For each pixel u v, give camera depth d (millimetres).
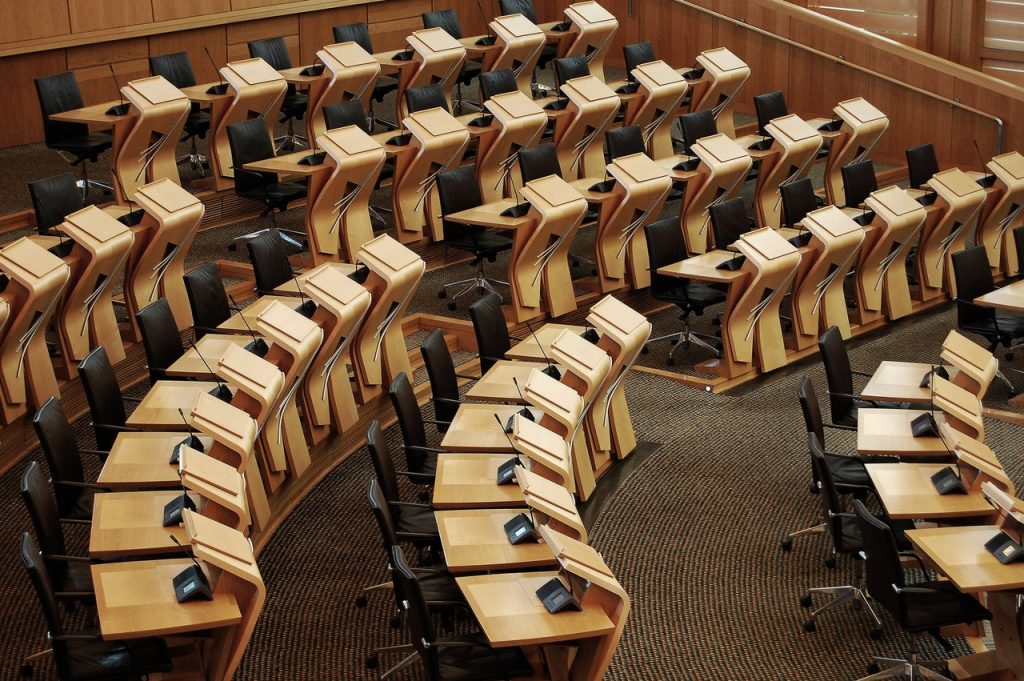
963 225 10898
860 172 11305
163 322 7621
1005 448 8445
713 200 10938
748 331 9352
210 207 11172
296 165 9859
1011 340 9883
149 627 4996
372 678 5977
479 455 6621
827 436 8531
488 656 5508
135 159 10336
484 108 12156
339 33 13102
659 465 8141
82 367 6738
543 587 5434
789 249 9219
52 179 8938
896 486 6504
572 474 7012
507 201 10039
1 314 6934
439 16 13969
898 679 6023
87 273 7816
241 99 10961
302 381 7660
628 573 6949
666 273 9219
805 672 6137
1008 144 13812
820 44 14844
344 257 10234
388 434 8531
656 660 6199
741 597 6742
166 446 6363
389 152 10281
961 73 13898
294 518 7445
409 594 5238
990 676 6051
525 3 14461
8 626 6117
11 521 6980
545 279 9859
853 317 10508
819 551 7168
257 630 6320
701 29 15773
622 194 10047
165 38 13461
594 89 11719
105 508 5793
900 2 14820
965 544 6008
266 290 8516
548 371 7594
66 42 12469
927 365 8102
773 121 11461
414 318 9891
